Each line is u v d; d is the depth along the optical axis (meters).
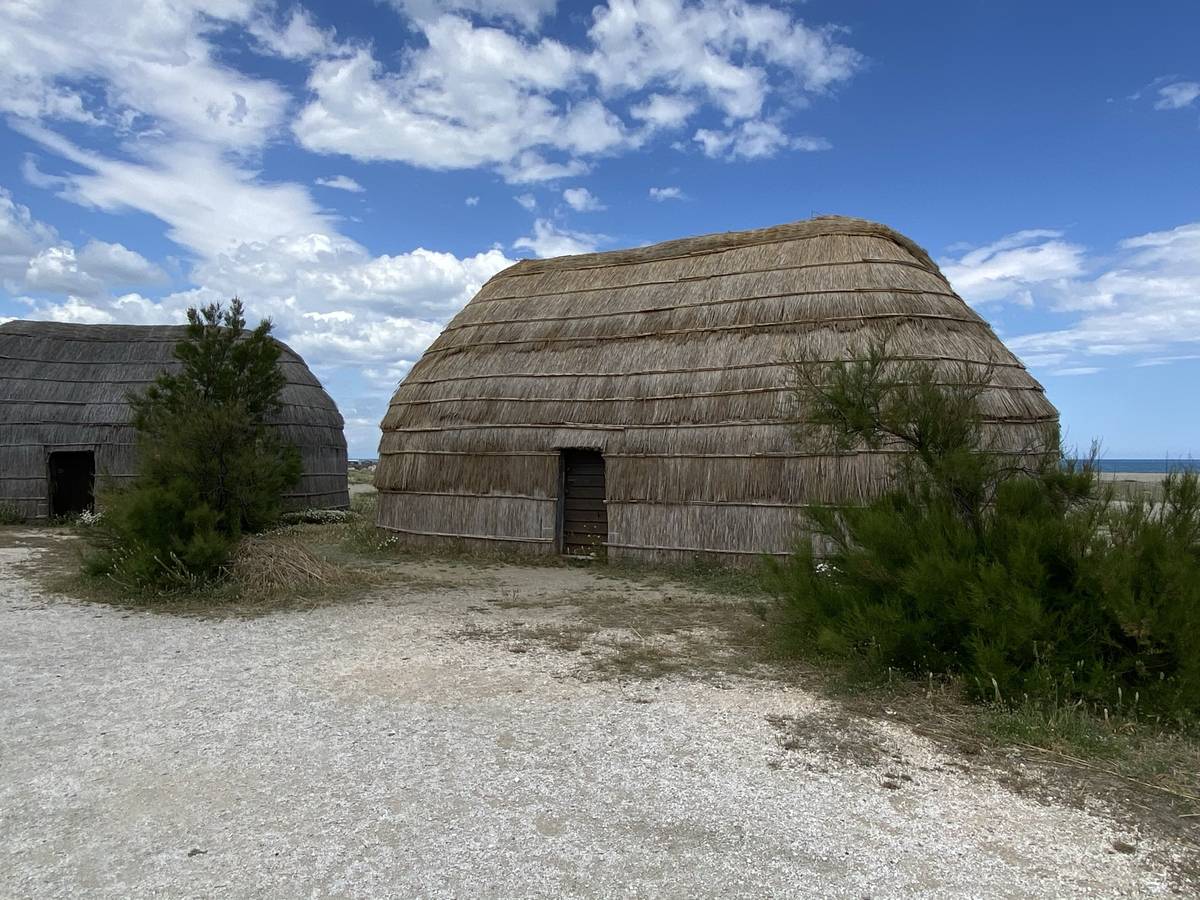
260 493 11.96
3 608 9.77
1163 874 3.83
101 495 11.66
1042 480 7.21
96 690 6.51
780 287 13.30
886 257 13.09
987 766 5.09
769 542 11.94
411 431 15.59
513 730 5.61
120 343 21.17
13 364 20.34
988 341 12.47
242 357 16.86
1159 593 5.93
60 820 4.28
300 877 3.73
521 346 15.14
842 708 6.14
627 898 3.57
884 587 7.19
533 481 14.12
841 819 4.35
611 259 15.98
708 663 7.40
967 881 3.75
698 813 4.39
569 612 9.70
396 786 4.70
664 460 12.91
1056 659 6.14
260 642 8.12
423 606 10.05
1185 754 5.30
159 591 10.45
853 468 11.42
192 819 4.30
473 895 3.59
